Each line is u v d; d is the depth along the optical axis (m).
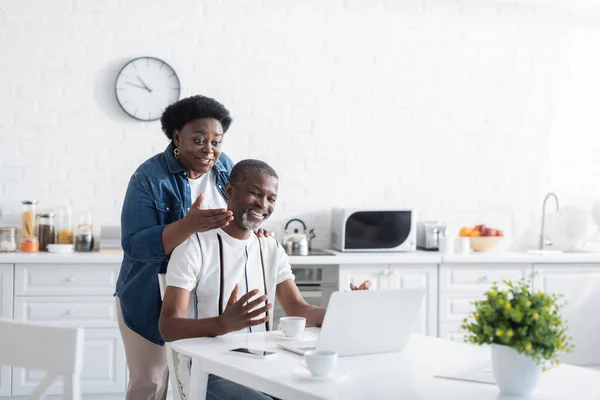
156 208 2.34
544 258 4.05
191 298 2.07
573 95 4.67
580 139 4.68
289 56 4.34
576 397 1.38
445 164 4.53
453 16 4.52
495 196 4.59
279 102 4.33
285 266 2.26
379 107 4.45
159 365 2.40
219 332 1.86
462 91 4.54
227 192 2.13
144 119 4.15
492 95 4.57
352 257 3.82
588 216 4.42
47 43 4.07
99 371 3.64
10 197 4.05
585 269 4.14
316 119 4.38
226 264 2.08
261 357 1.66
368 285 2.08
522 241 4.62
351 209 4.07
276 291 2.27
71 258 3.62
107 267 3.66
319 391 1.38
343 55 4.40
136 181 2.35
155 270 2.34
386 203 4.46
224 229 2.10
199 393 1.70
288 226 4.34
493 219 4.58
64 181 4.09
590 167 4.69
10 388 3.54
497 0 4.56
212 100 2.37
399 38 4.46
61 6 4.08
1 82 4.03
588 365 4.14
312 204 4.38
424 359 1.70
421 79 4.50
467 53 4.54
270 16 4.32
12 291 3.58
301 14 4.35
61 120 4.09
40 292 3.61
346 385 1.43
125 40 4.14
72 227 4.08
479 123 4.56
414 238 4.13
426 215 4.51
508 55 4.59
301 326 1.89
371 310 1.71
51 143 4.08
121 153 4.15
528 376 1.37
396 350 1.80
